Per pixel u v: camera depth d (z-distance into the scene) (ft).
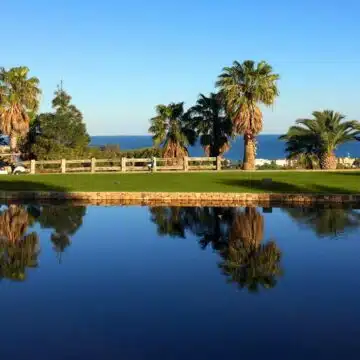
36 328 23.35
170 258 36.50
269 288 28.96
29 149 121.29
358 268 33.19
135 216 55.88
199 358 20.29
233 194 65.82
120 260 36.04
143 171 97.04
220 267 33.76
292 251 38.24
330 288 28.84
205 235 44.96
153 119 112.68
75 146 122.52
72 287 29.55
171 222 51.85
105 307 26.04
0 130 112.37
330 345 21.31
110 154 121.39
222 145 109.81
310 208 60.13
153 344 21.56
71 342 21.88
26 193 70.23
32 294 28.25
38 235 45.24
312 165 108.27
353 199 62.95
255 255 37.06
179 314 24.98
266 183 74.23
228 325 23.52
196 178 83.20
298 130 109.19
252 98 100.94
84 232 46.78
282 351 20.84
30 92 109.91
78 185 77.51
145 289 29.04
